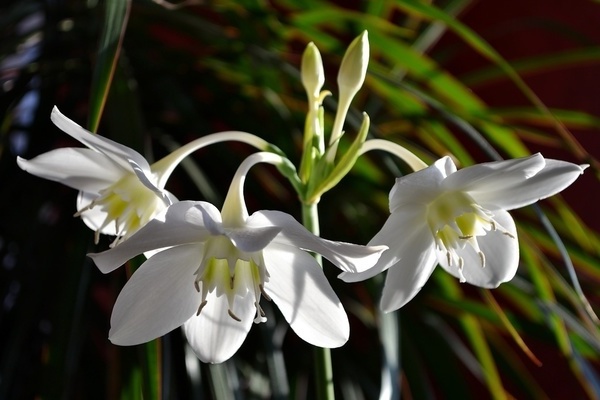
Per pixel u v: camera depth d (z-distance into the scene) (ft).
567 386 2.37
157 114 1.87
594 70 2.51
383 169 1.80
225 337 1.35
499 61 1.69
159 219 1.23
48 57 1.93
